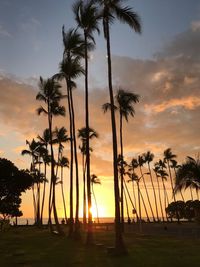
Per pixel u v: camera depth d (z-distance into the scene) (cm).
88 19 3575
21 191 7381
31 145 8694
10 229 6956
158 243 3544
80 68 4219
